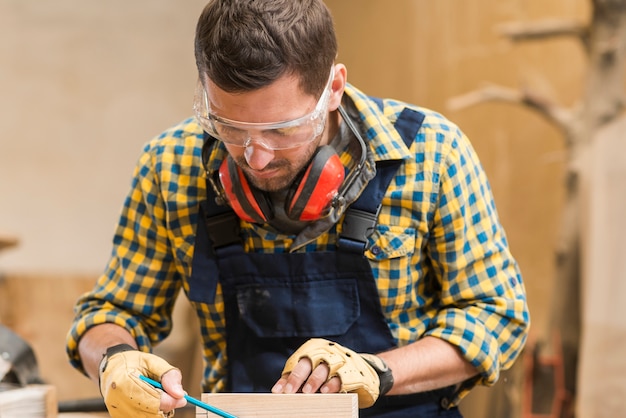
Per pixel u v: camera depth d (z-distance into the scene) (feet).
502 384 10.46
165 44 13.23
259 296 5.20
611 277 10.05
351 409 4.29
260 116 4.42
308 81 4.46
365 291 5.14
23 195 13.05
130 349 4.92
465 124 10.81
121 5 13.17
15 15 13.03
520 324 5.22
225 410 4.38
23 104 13.06
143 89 13.19
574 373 10.22
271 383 5.19
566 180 10.31
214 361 5.64
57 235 13.08
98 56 13.14
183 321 11.74
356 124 5.29
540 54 10.44
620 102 10.08
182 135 5.50
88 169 13.14
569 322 10.27
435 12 10.91
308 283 5.15
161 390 4.54
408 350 5.01
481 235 5.25
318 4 4.57
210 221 5.26
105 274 5.69
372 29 11.17
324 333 5.13
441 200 5.18
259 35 4.27
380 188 5.16
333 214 5.04
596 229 10.14
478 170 5.35
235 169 4.94
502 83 10.62
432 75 10.94
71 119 13.12
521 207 10.55
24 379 5.61
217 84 4.38
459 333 5.07
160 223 5.50
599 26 10.16
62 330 11.35
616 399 10.02
